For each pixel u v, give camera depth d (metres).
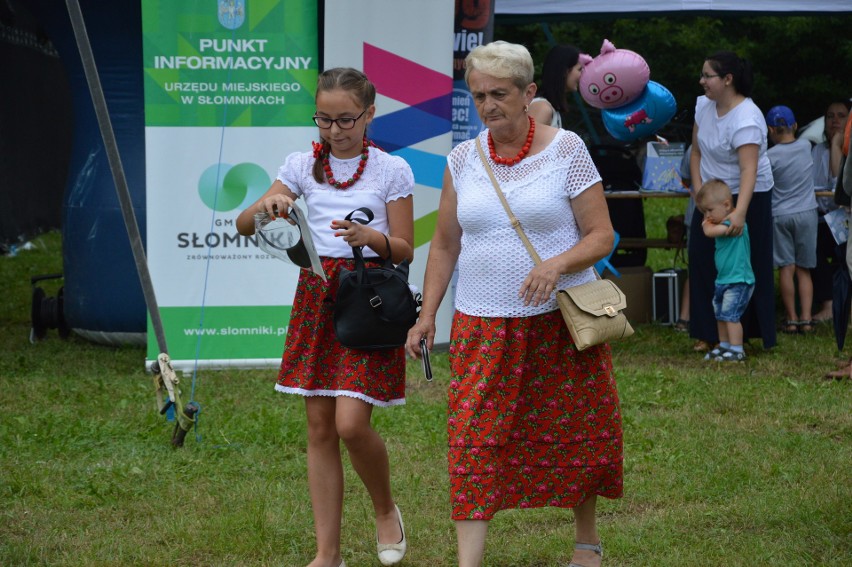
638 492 6.49
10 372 10.09
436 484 6.72
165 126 9.85
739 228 9.98
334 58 9.84
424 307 4.93
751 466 6.95
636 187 13.04
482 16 10.94
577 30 24.56
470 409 4.65
